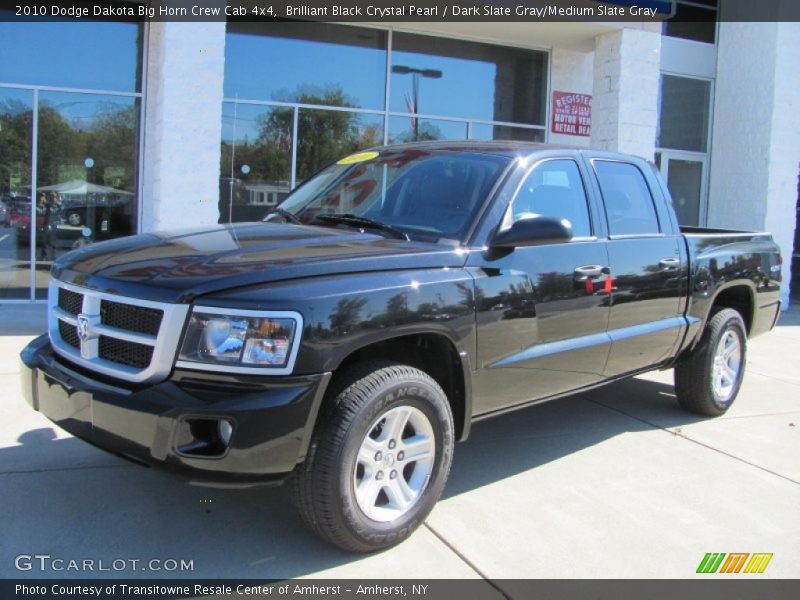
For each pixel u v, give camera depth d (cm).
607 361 462
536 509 396
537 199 423
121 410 300
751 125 1270
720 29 1328
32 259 976
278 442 296
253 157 1050
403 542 350
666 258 502
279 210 460
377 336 324
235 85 1031
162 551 332
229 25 1020
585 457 479
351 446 314
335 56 1079
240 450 291
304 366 302
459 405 374
